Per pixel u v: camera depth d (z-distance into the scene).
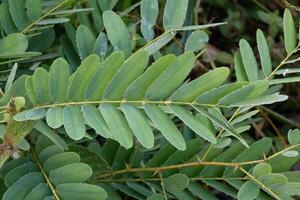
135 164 0.43
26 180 0.36
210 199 0.42
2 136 0.34
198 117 0.37
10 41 0.40
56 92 0.33
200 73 0.65
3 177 0.38
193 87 0.33
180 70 0.33
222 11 0.71
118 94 0.33
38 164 0.37
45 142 0.38
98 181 0.42
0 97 0.37
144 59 0.33
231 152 0.41
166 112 0.33
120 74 0.33
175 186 0.41
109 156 0.43
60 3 0.44
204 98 0.34
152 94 0.33
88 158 0.41
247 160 0.41
